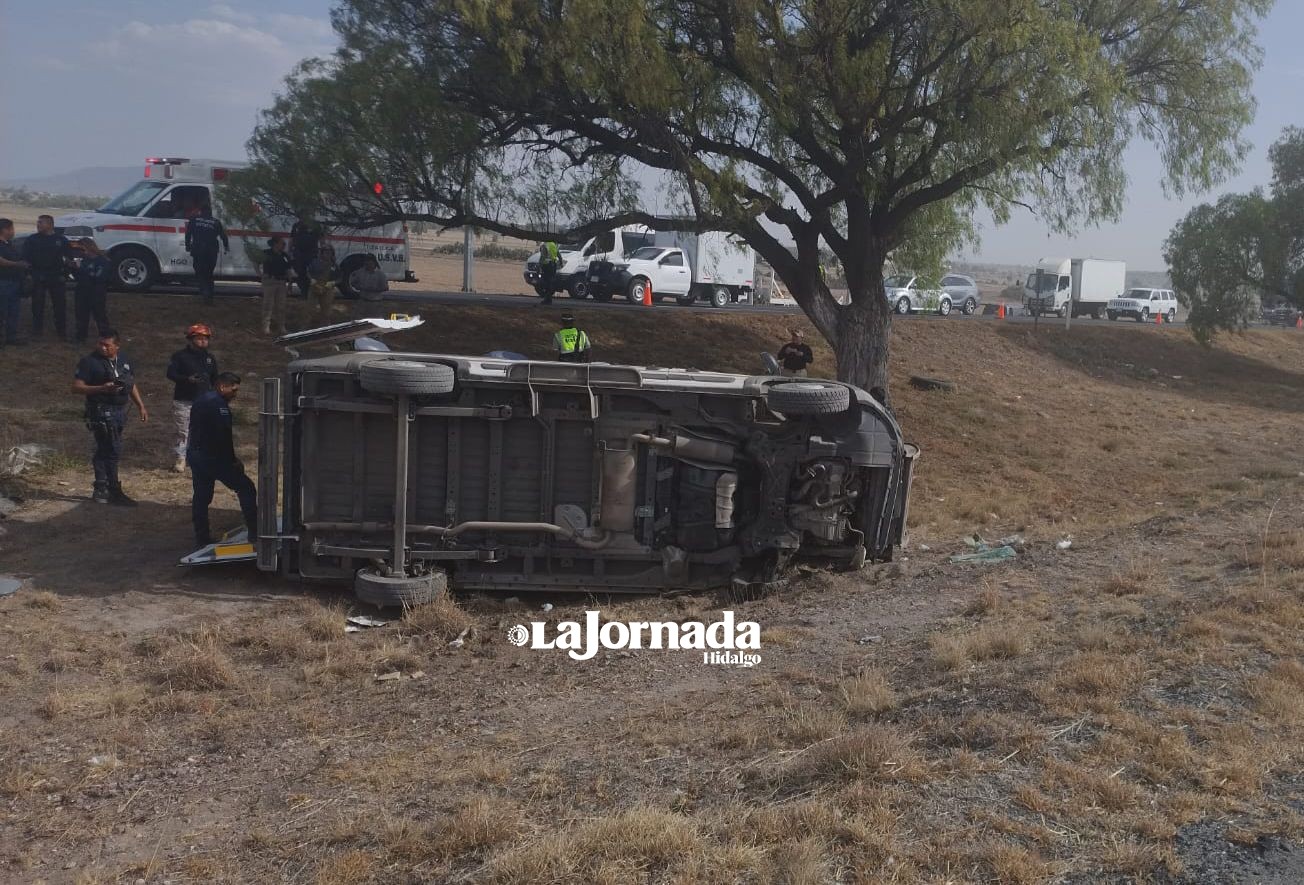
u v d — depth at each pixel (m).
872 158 18.08
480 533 9.83
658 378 10.09
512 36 15.81
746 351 24.77
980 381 26.20
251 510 10.58
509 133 18.45
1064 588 9.17
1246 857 4.32
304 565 9.87
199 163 21.44
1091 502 16.88
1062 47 16.30
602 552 9.99
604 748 6.29
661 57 16.12
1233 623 7.14
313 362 9.73
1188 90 18.97
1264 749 5.27
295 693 7.75
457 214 18.39
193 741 6.87
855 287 19.66
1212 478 18.69
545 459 9.88
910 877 4.30
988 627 7.81
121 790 6.15
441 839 5.05
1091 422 23.88
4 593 9.30
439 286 41.62
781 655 8.17
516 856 4.66
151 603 9.41
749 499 10.21
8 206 115.31
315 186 16.95
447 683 7.94
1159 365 33.09
